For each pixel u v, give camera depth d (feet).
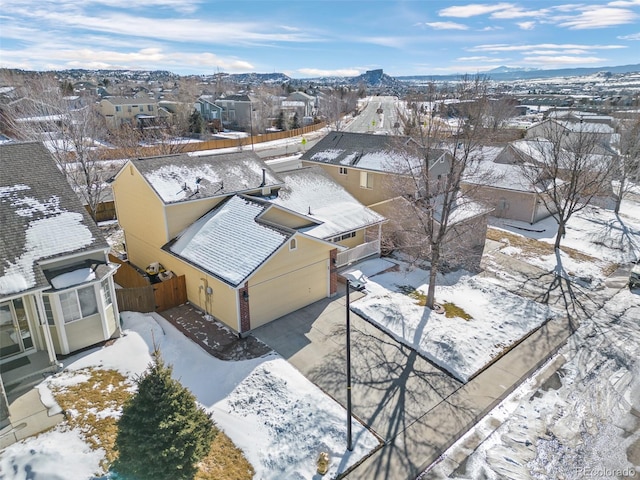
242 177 74.95
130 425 28.84
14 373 43.80
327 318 59.47
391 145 94.94
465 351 52.16
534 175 103.91
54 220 49.21
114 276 70.28
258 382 45.52
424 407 43.55
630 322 60.75
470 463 37.19
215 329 56.59
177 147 137.80
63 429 37.45
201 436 31.19
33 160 54.08
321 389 45.52
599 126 133.39
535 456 38.11
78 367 46.11
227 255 57.77
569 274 76.18
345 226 74.69
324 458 35.81
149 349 50.31
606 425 41.88
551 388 47.06
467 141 59.77
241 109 288.10
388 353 52.11
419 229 72.38
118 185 75.36
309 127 271.90
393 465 36.65
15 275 42.65
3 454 34.12
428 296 61.93
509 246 89.15
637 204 124.26
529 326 58.70
